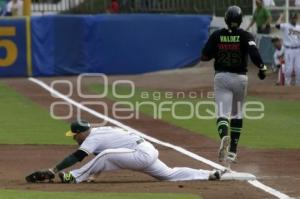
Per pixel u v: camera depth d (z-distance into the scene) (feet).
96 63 283.38
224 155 109.29
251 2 298.56
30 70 278.26
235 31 110.22
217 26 290.56
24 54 277.85
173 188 96.48
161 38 288.30
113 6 316.40
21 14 308.81
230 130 113.39
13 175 109.91
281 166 118.11
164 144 140.36
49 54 279.49
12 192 91.35
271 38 265.75
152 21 287.07
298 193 94.89
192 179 103.60
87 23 281.95
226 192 94.32
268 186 99.71
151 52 287.69
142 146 100.53
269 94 221.46
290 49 241.55
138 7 318.45
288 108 194.18
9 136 150.82
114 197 88.07
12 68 277.44
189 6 314.14
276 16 284.61
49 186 97.76
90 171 101.30
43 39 278.87
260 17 272.10
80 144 102.32
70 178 101.14
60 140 146.10
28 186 97.86
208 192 94.02
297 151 134.21
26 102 206.69
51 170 101.30
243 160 123.85
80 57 282.15
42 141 144.87
